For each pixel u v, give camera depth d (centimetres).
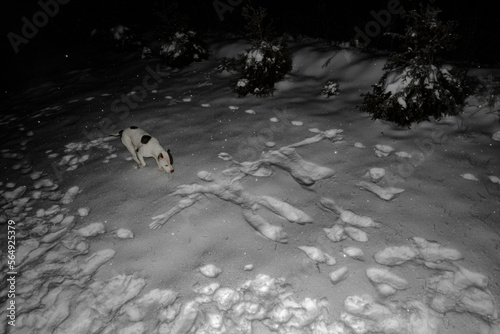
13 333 296
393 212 376
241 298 300
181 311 294
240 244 351
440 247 330
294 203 400
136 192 441
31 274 345
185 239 363
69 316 302
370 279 307
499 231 340
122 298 311
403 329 268
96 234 384
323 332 271
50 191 467
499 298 282
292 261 328
